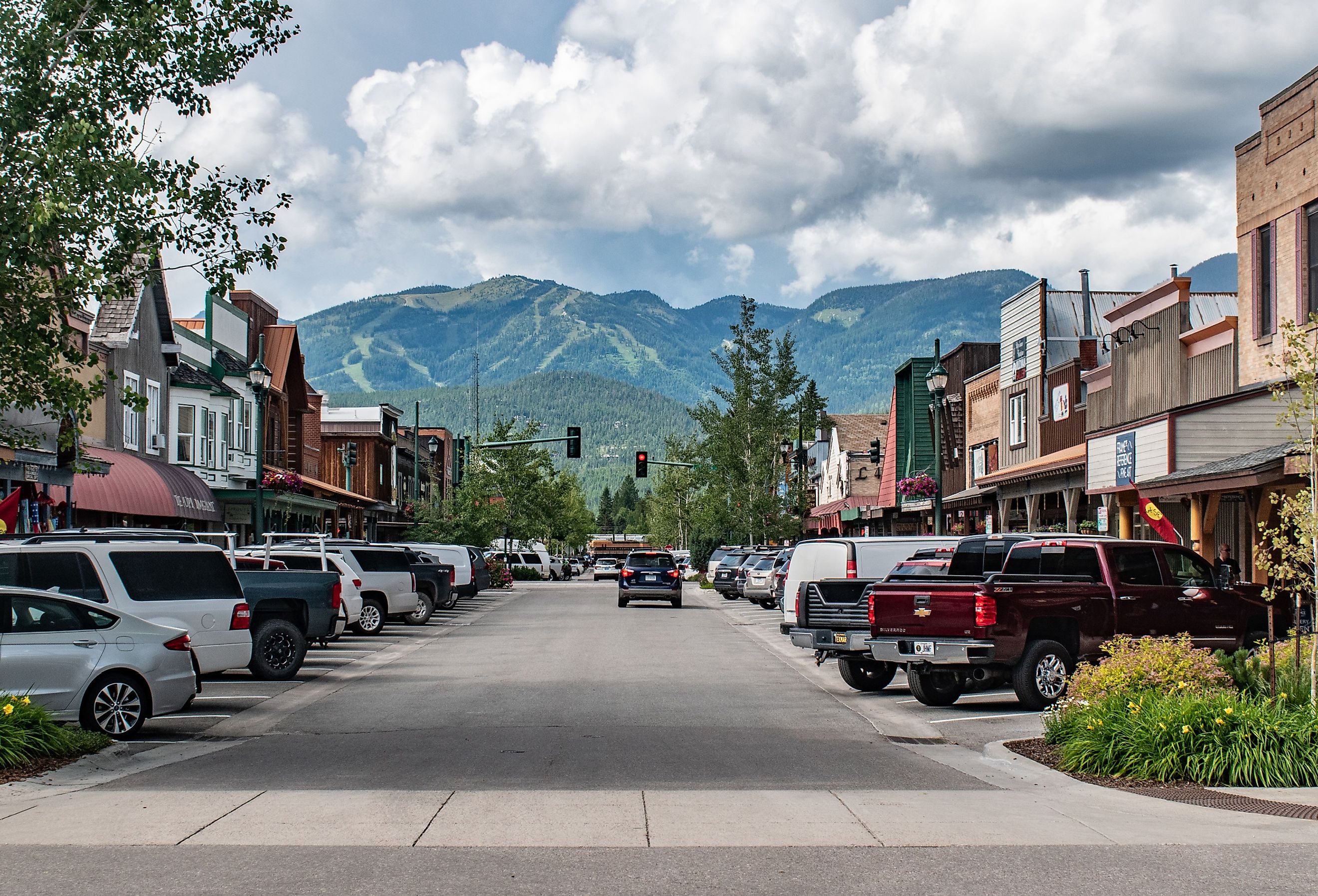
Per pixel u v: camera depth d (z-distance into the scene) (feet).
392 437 250.37
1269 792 33.17
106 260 42.63
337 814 29.63
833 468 245.86
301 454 179.11
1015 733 45.37
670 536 365.20
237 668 60.80
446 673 67.87
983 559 58.44
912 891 22.66
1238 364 87.56
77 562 50.42
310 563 87.92
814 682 64.59
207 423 137.08
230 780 35.24
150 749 41.75
